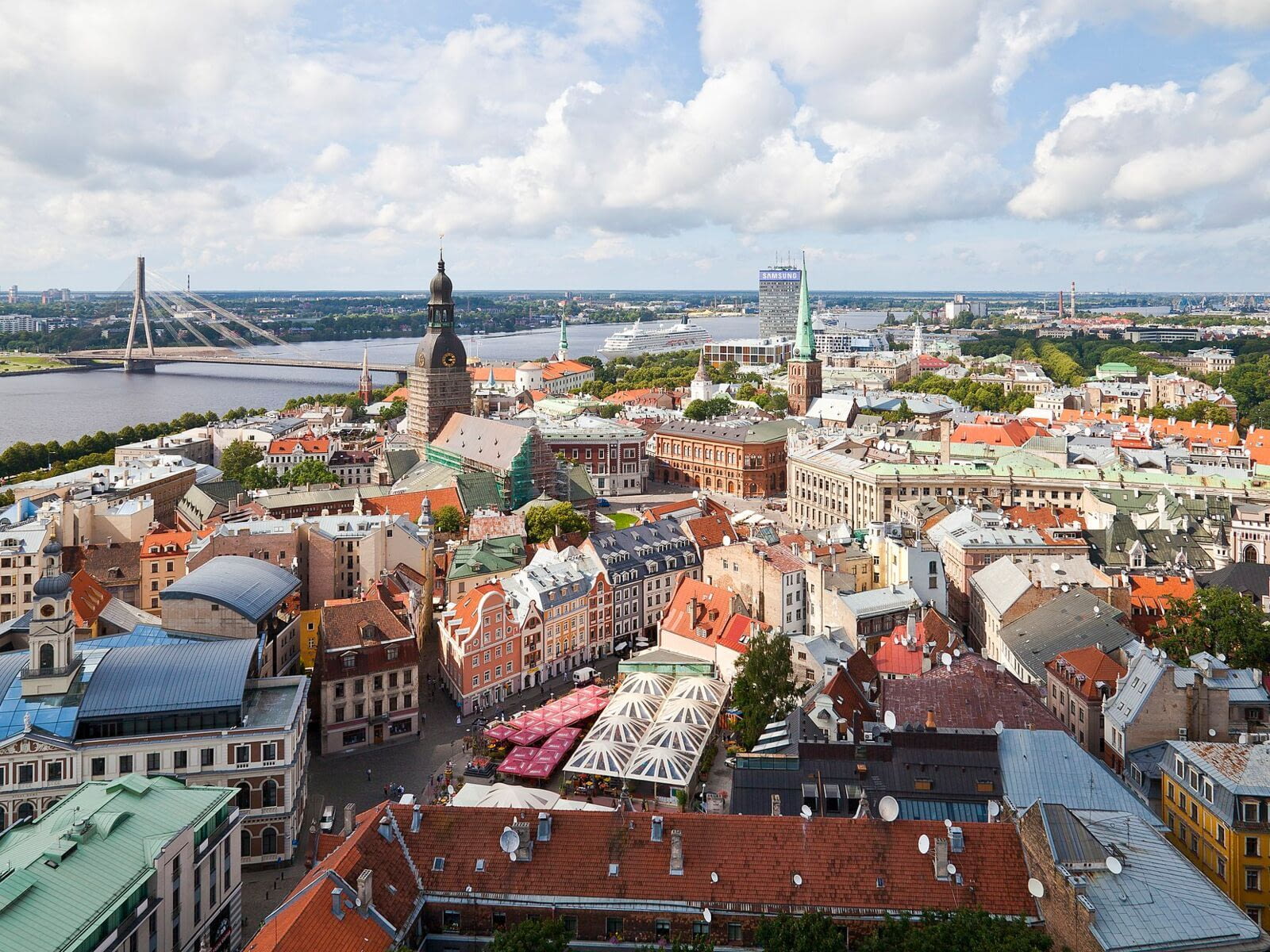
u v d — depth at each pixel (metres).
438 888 102.50
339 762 174.00
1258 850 112.50
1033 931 90.25
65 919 95.25
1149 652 152.12
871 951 91.88
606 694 192.38
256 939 88.31
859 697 148.25
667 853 103.38
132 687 143.75
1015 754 119.56
